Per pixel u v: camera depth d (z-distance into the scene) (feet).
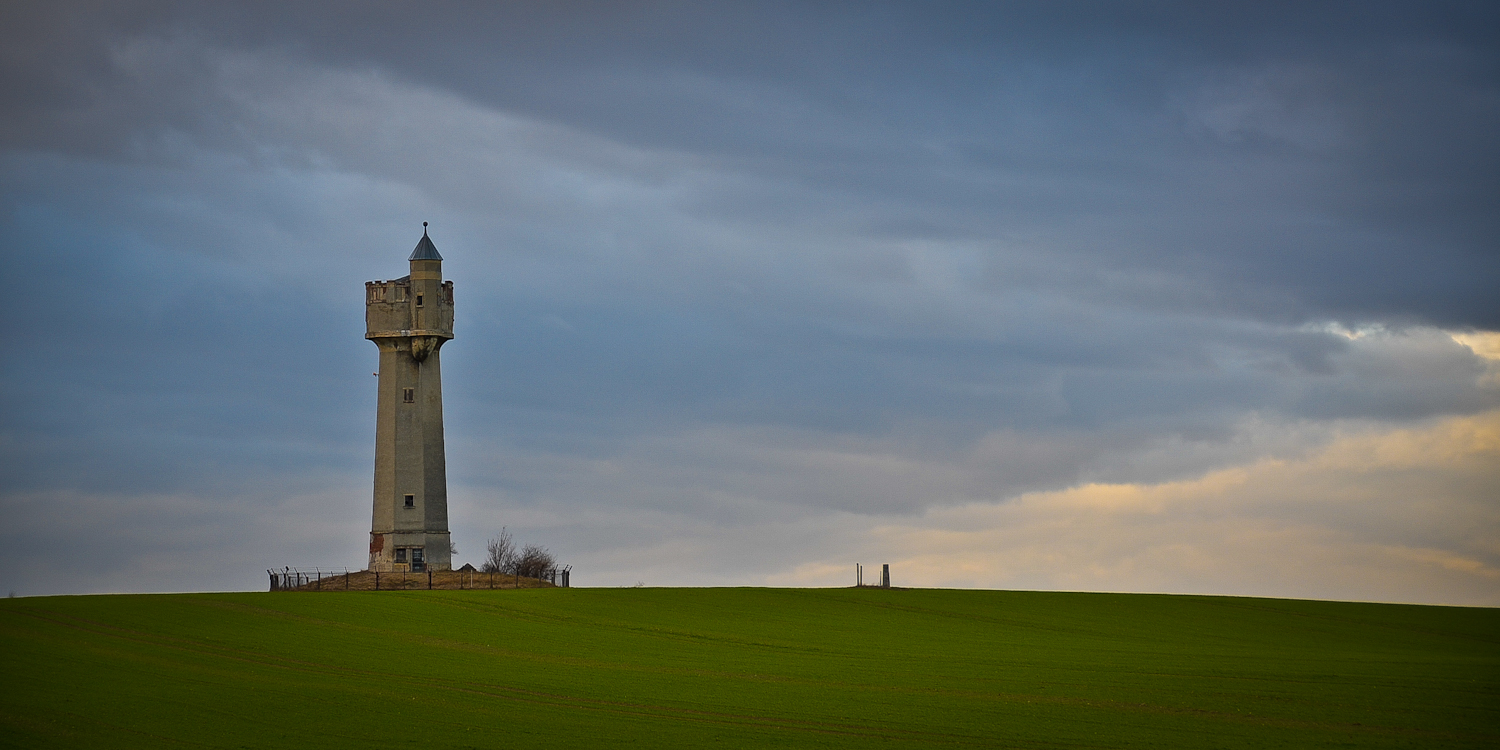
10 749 188.34
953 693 252.62
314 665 262.26
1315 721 229.45
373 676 253.85
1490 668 294.66
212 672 248.52
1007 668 286.87
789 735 211.82
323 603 338.95
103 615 302.45
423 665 267.59
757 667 282.15
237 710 217.56
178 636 284.00
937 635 350.02
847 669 281.95
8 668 239.30
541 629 322.96
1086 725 223.51
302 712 218.59
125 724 204.85
